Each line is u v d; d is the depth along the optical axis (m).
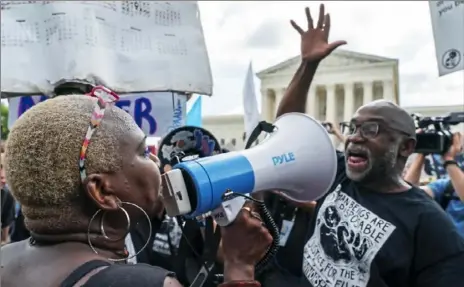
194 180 1.11
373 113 2.03
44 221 0.97
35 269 0.95
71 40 2.68
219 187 1.14
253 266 1.05
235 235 1.05
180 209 1.11
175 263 1.85
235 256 1.05
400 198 1.95
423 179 4.22
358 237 1.94
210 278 1.21
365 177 2.01
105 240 0.99
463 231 2.88
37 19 2.74
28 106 3.34
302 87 2.18
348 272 1.93
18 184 0.96
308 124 1.51
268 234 1.05
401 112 2.05
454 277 1.75
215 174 1.15
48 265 0.94
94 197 0.94
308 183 1.49
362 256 1.90
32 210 0.97
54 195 0.94
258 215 1.09
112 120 0.98
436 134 2.82
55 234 0.98
